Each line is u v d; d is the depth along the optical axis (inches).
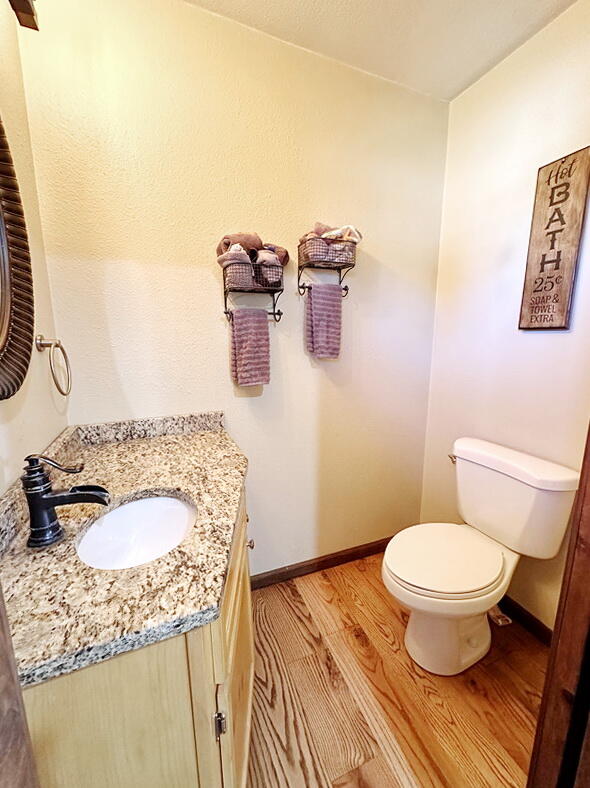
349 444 68.3
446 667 47.6
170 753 22.2
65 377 45.7
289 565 67.9
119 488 35.9
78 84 41.8
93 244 45.4
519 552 50.1
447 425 69.9
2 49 34.1
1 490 28.2
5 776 12.2
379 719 42.6
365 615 58.8
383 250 63.6
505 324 56.4
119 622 19.4
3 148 29.3
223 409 56.6
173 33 44.9
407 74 57.1
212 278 52.2
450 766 38.0
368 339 65.7
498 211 56.1
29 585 22.3
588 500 23.6
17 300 30.9
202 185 49.4
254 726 41.8
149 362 50.8
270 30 48.9
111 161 44.6
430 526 56.0
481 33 49.1
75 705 19.1
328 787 36.2
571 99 45.3
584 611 24.0
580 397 46.9
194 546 26.2
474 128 59.3
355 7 45.3
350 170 58.3
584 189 44.1
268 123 51.7
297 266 57.3
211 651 22.3
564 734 26.1
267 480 62.6
